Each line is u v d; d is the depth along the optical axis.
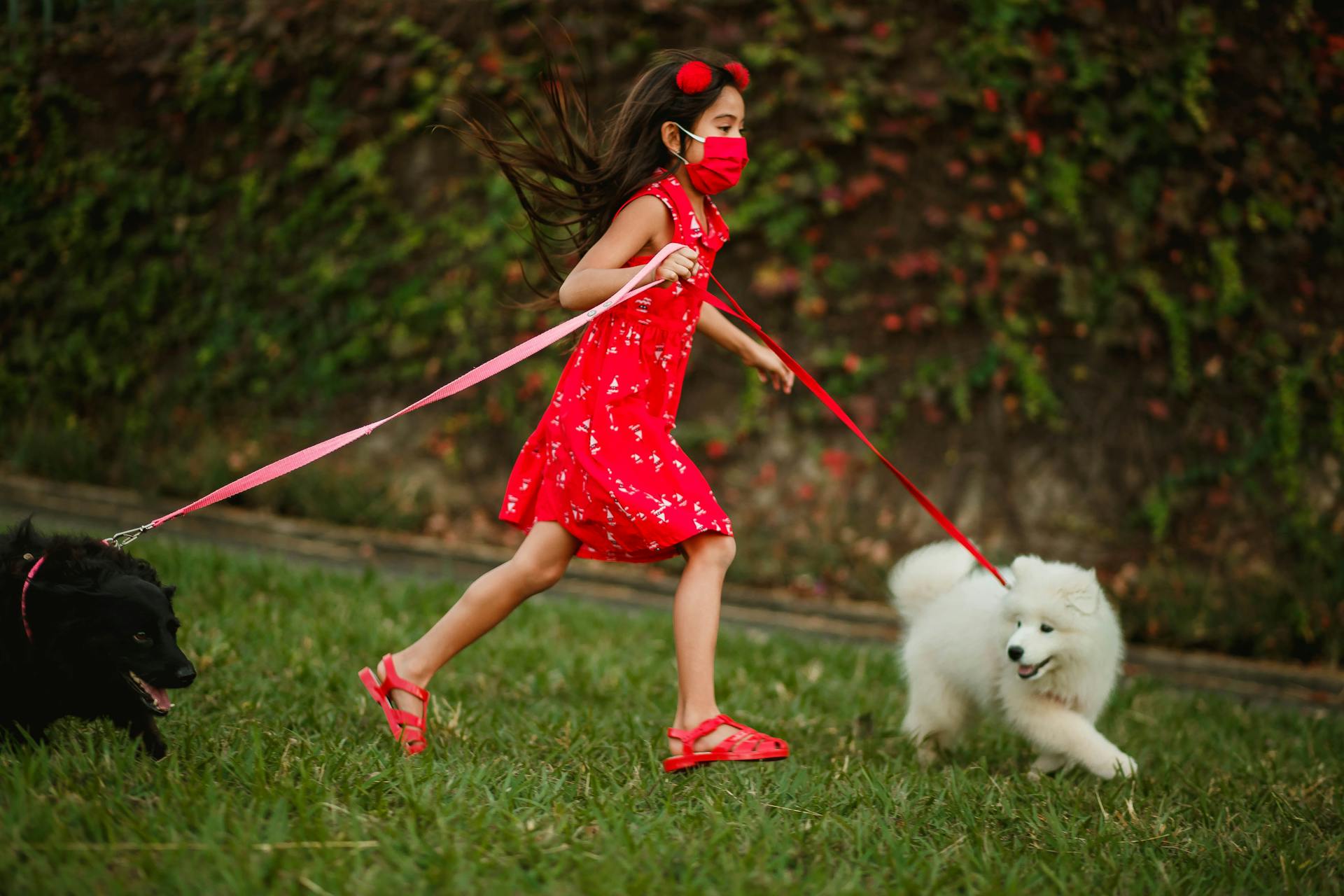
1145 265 7.42
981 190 7.56
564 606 6.27
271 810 2.45
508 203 8.08
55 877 2.02
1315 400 7.36
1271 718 5.13
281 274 8.45
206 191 8.47
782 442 7.88
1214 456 7.42
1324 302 7.40
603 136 3.40
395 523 7.88
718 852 2.38
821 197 7.70
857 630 6.98
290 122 8.32
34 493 7.71
